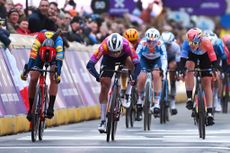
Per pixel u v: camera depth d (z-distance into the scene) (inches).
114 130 758.5
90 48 1144.2
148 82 893.8
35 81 732.0
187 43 821.9
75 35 1118.4
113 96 738.8
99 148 666.8
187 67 824.9
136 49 966.4
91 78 1098.7
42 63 746.8
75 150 649.0
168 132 851.4
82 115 1020.5
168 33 1067.3
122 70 756.0
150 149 660.1
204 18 2174.0
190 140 748.6
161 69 932.6
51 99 747.4
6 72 837.2
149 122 886.4
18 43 900.6
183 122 1022.4
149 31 935.7
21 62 888.3
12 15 946.1
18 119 825.5
